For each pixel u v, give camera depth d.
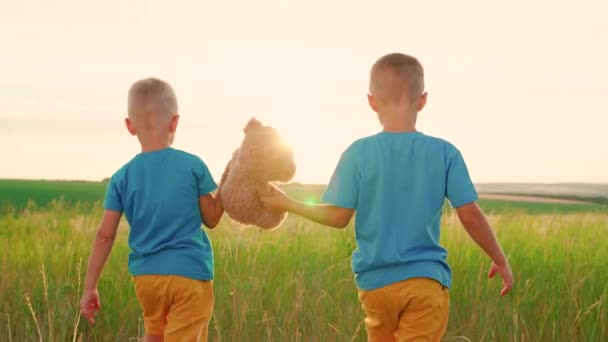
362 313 5.45
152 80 4.13
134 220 4.03
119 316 5.68
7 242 7.43
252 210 3.87
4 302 5.77
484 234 3.71
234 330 5.28
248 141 3.83
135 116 4.07
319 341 5.22
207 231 7.77
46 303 5.66
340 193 3.73
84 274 6.27
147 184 4.01
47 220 8.46
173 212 3.98
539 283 5.97
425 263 3.58
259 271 6.29
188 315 3.94
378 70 3.77
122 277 6.20
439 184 3.68
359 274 3.73
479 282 5.75
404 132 3.73
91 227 8.09
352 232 6.89
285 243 7.16
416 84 3.74
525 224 8.09
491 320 5.34
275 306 5.68
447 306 3.67
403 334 3.59
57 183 29.91
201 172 4.07
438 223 3.72
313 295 5.81
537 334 5.30
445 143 3.75
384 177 3.67
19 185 28.17
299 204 3.81
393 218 3.65
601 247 6.96
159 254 3.96
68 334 5.42
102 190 27.02
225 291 5.88
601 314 5.26
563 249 6.77
